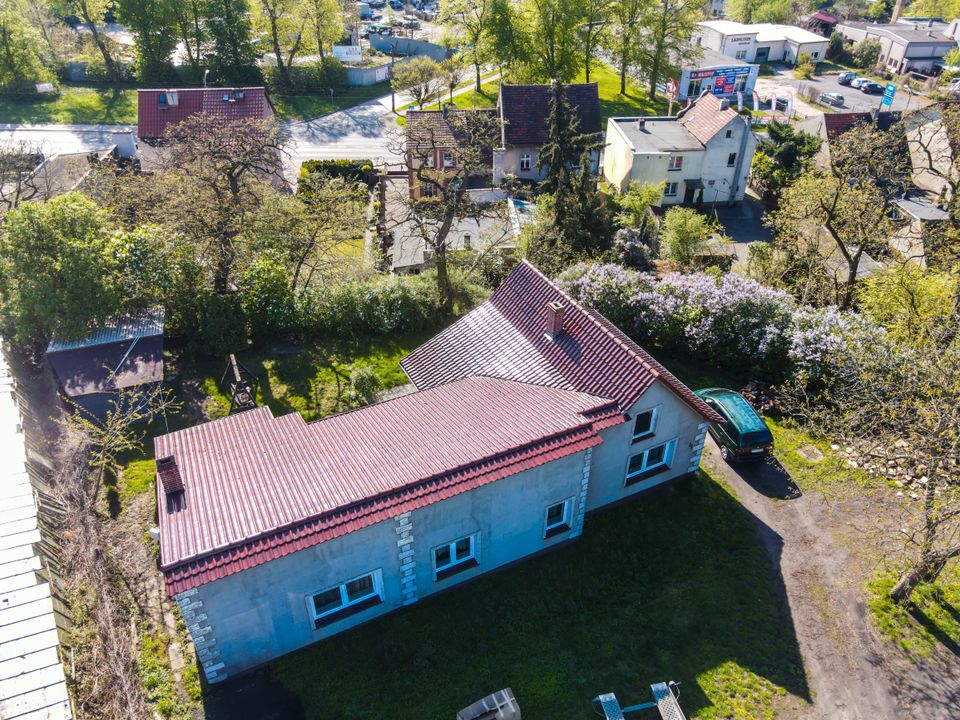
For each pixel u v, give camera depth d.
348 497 16.09
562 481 18.75
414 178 51.06
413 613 18.27
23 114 68.88
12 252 26.55
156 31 78.19
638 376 19.30
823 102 85.25
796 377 25.58
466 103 78.50
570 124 41.56
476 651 17.36
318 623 17.06
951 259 34.09
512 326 23.23
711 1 136.12
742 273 40.22
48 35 83.62
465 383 21.78
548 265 34.97
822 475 21.16
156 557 19.89
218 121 37.94
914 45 96.50
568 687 16.56
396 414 19.97
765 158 58.97
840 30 111.38
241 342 30.56
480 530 18.20
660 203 57.62
